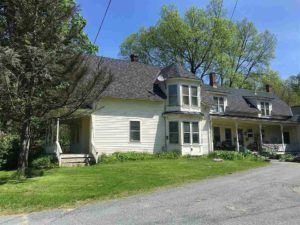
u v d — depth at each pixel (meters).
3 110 15.70
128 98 26.67
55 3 16.56
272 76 56.19
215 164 22.84
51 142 23.83
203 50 48.19
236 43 52.00
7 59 14.85
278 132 40.59
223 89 38.31
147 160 24.95
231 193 12.93
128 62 30.78
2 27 16.25
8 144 21.42
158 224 8.80
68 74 16.22
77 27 17.80
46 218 9.61
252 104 38.94
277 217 9.47
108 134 25.70
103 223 8.97
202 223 8.88
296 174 18.80
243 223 8.86
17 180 15.82
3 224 9.11
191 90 29.67
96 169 19.61
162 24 49.12
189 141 28.64
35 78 16.11
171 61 50.06
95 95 16.97
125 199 12.04
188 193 12.98
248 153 30.48
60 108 16.98
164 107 28.94
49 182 15.27
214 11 48.97
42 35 16.27
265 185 14.83
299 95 68.69
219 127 35.47
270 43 54.59
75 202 11.70
